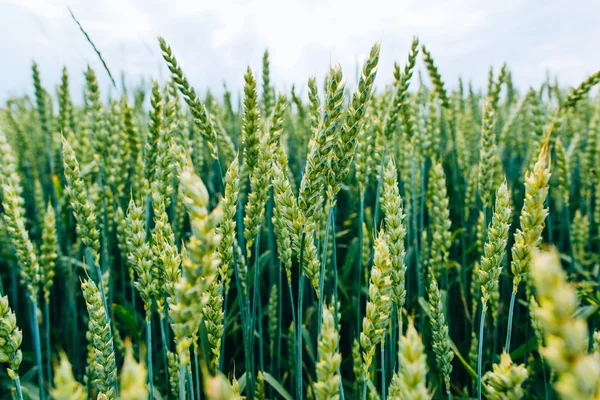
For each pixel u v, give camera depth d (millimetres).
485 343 4727
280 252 3047
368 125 3971
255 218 3141
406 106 4445
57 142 7879
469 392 4664
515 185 7512
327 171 2381
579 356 854
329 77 2234
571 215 7117
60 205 5520
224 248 2518
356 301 4781
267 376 3637
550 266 885
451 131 6086
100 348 2365
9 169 3469
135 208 2779
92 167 5242
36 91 6395
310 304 5562
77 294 5633
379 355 3961
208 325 2420
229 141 4895
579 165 7941
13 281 5941
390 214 2512
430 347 4441
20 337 2303
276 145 3326
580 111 9406
